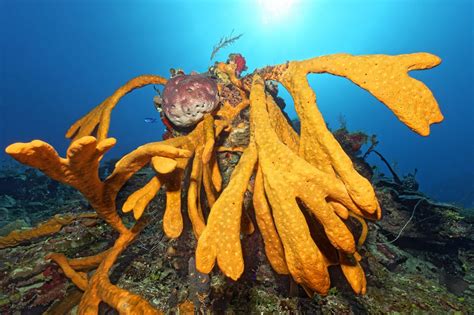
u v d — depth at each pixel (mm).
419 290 1152
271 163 523
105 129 837
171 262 1003
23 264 924
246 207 906
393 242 1642
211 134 691
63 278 930
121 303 506
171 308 855
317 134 537
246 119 970
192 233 970
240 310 867
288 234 472
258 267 957
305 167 499
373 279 1150
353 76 558
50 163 404
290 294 911
